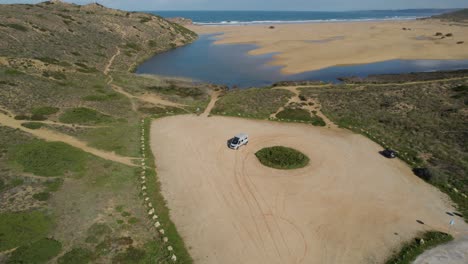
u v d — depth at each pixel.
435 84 62.66
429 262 22.55
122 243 23.47
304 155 37.62
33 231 23.64
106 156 36.38
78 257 21.73
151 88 65.75
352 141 41.91
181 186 31.66
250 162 36.28
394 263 22.42
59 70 65.00
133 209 27.67
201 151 38.84
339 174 33.88
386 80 72.12
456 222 26.86
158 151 38.78
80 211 26.64
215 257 23.12
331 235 25.31
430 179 32.41
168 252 23.17
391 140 41.91
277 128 46.16
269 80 76.62
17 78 54.41
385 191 31.06
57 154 34.81
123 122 46.88
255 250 23.83
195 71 85.12
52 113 45.88
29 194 28.03
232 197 30.02
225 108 54.16
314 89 65.12
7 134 38.09
